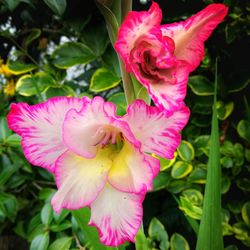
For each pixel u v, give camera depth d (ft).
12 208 1.24
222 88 1.35
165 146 0.65
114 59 1.26
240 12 1.34
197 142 1.34
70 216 1.29
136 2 1.33
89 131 0.67
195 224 0.90
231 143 1.36
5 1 1.21
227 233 1.32
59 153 0.69
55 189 1.35
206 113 1.36
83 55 1.28
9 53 1.52
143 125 0.64
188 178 1.28
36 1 1.28
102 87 1.24
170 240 1.31
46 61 1.40
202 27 0.63
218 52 1.39
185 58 0.65
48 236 1.16
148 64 0.63
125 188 0.65
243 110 1.44
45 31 1.48
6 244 1.50
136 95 0.69
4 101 1.48
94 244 0.83
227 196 1.45
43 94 1.35
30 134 0.67
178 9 1.32
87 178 0.68
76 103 0.66
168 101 0.59
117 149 0.71
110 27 0.69
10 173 1.26
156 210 1.40
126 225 0.66
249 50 1.38
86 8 1.17
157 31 0.60
